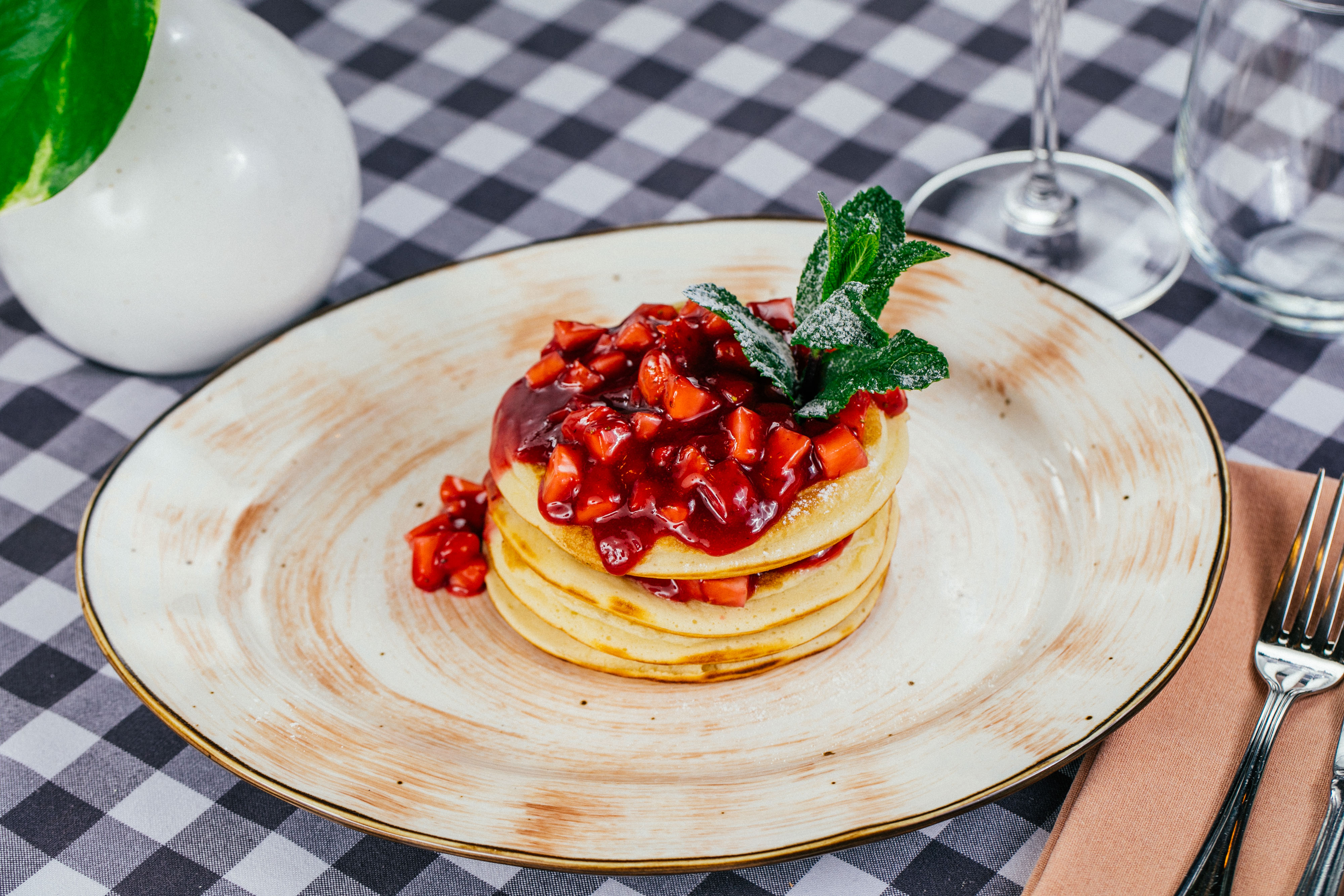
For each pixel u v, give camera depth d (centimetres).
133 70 67
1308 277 73
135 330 72
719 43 87
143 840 64
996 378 70
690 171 82
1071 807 62
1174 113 83
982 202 80
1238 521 67
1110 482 67
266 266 72
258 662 65
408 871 63
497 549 69
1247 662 64
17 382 76
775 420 65
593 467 65
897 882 62
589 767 64
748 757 64
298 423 70
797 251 73
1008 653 65
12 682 68
